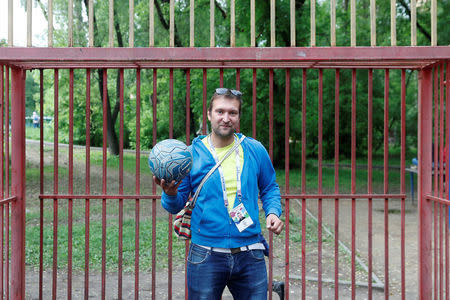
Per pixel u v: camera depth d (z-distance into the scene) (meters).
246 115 13.93
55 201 3.68
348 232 9.27
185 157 2.65
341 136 24.06
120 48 3.16
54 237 3.71
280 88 15.38
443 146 3.66
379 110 24.33
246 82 13.73
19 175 3.72
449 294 3.95
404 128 3.76
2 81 3.38
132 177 14.88
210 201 2.73
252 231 2.75
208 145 2.87
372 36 3.20
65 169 15.75
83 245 7.68
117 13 16.08
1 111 3.42
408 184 17.20
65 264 6.64
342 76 20.39
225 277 2.76
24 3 14.77
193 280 2.78
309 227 9.58
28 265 6.57
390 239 8.66
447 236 3.60
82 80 18.16
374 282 5.91
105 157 3.65
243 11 13.40
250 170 2.81
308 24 13.87
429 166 3.92
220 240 2.71
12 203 3.69
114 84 20.08
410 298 5.34
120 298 3.63
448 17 14.52
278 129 16.30
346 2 18.84
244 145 2.89
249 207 2.75
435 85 3.68
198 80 13.98
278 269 6.58
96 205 11.59
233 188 2.75
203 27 15.80
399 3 15.77
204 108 3.63
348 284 5.84
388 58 3.18
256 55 3.16
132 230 8.81
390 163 25.28
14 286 3.71
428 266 3.94
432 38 3.25
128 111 19.45
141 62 3.47
